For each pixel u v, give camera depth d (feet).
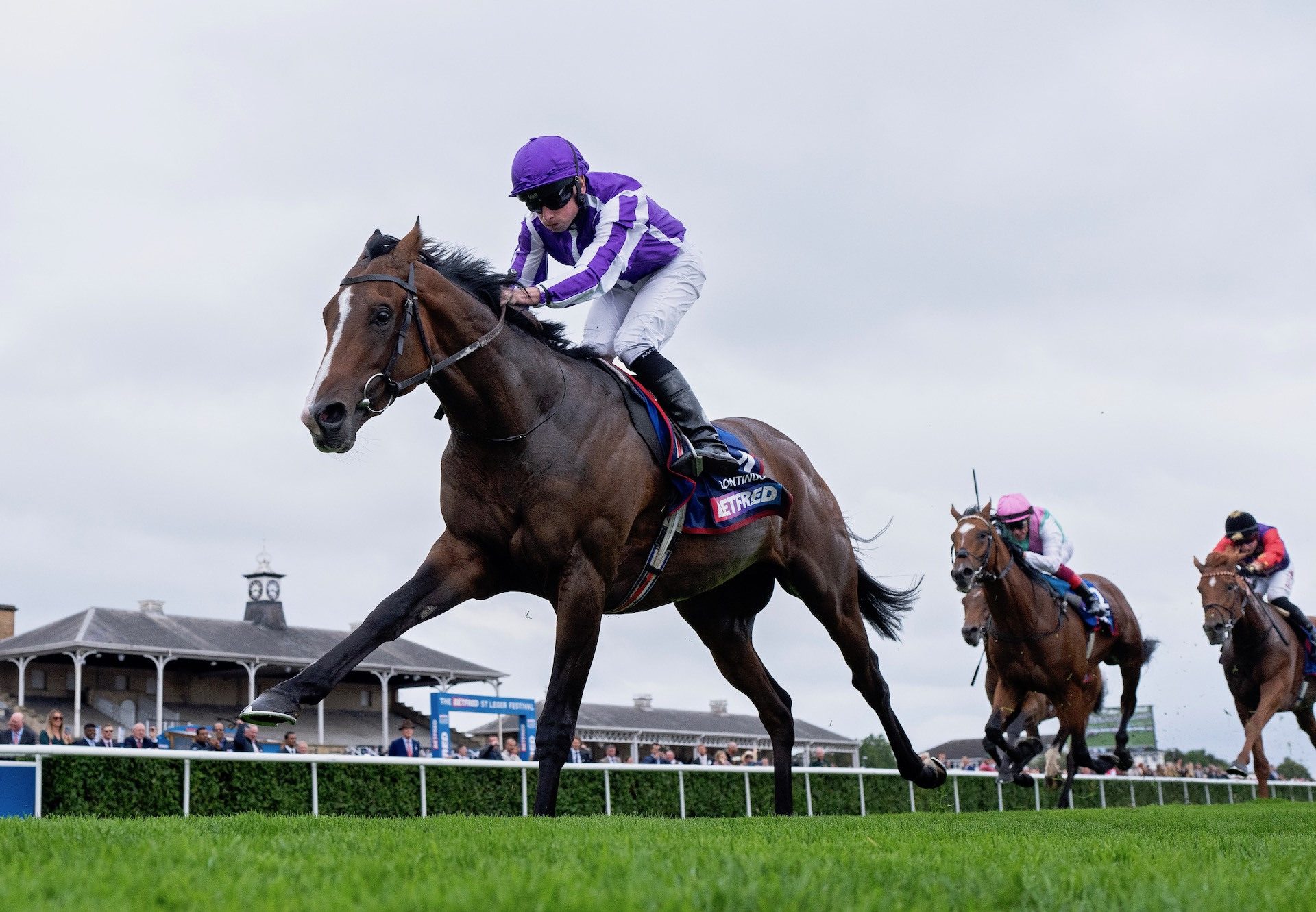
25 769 21.40
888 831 12.92
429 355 13.43
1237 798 56.24
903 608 21.27
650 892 5.97
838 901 5.98
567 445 14.12
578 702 14.12
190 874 6.66
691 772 33.42
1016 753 31.63
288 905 5.57
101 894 5.97
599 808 31.04
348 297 13.25
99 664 119.96
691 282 16.58
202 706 124.06
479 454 13.96
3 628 122.01
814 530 18.66
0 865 7.08
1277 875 7.83
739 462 16.47
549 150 15.31
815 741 145.79
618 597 15.39
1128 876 7.66
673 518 15.35
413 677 128.98
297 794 25.43
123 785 22.80
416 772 27.76
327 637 128.98
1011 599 29.89
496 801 29.14
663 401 15.72
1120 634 35.45
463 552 14.16
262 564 128.26
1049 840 11.86
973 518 29.48
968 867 7.87
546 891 5.87
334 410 12.74
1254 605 32.96
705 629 19.03
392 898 5.76
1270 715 32.60
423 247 14.32
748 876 6.68
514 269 16.62
